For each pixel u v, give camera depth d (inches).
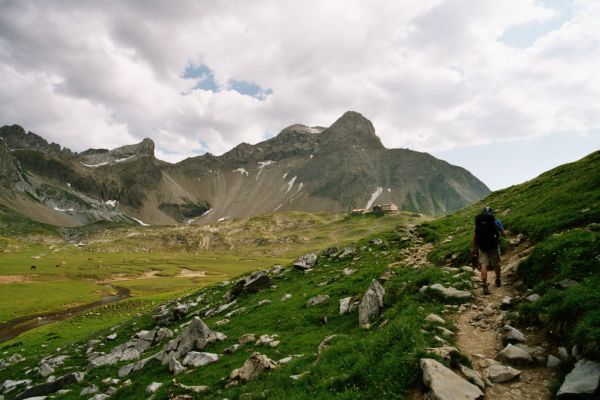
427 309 634.2
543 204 1089.4
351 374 483.5
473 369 429.7
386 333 550.6
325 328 878.4
